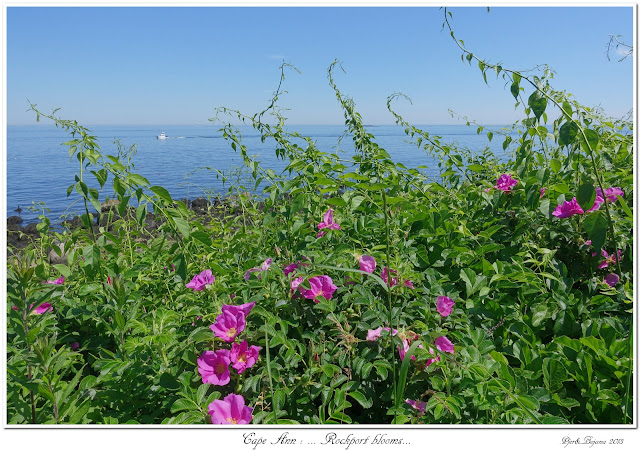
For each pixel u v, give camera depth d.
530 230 2.91
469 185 3.84
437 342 1.82
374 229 2.95
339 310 2.15
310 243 2.75
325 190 2.89
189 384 1.78
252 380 1.77
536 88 2.21
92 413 1.85
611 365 1.79
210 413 1.62
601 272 2.70
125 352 2.01
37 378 1.71
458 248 2.71
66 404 1.74
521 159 3.16
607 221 2.23
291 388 1.79
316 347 1.91
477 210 3.49
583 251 2.71
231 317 1.82
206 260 2.97
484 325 2.23
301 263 2.30
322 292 2.07
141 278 2.85
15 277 1.78
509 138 3.90
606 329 2.06
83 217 2.39
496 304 2.26
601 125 3.60
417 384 1.81
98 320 2.37
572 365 1.89
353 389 1.76
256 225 3.99
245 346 1.80
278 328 2.05
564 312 2.22
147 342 1.94
